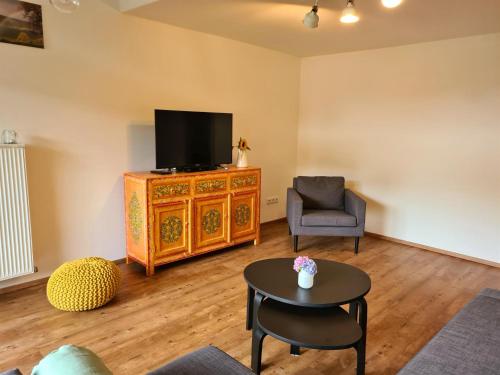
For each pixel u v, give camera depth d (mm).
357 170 4742
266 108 4777
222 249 4012
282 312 1991
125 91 3377
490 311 1832
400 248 4219
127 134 3443
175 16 3301
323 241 4402
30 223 2760
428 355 1482
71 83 3027
